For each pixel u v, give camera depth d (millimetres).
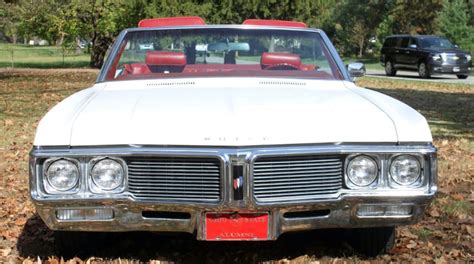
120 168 3545
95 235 4262
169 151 3471
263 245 4547
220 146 3465
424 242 4629
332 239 4680
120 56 5004
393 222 3672
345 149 3537
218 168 3459
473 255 4379
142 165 3525
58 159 3547
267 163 3480
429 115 12562
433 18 50719
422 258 4266
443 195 6055
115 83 4703
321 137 3545
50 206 3549
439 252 4410
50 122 3723
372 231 4223
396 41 28203
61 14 32031
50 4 31719
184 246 4551
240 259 4281
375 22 56750
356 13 57719
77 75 26516
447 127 10789
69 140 3574
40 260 4141
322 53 5047
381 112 3826
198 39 5039
